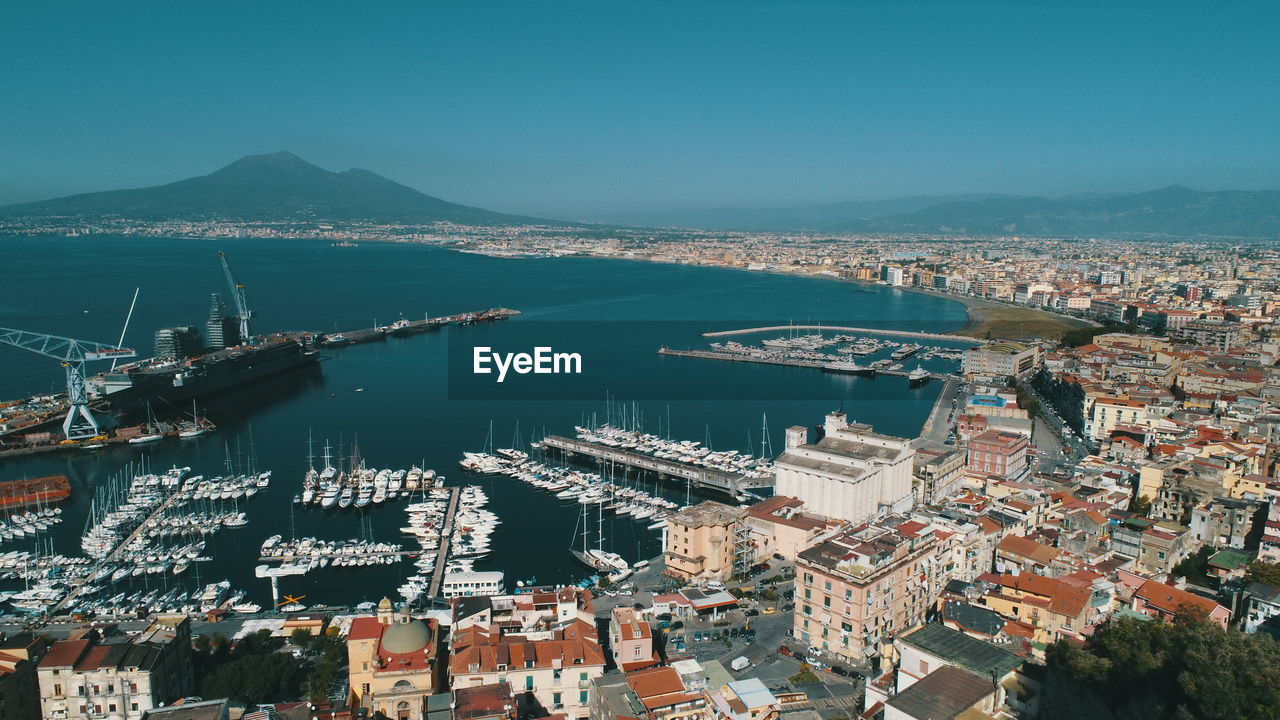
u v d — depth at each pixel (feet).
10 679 396.37
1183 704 316.81
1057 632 453.99
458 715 366.63
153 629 454.40
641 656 465.88
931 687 345.72
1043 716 353.72
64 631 451.53
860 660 483.51
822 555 505.66
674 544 643.86
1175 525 615.16
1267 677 303.48
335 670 472.03
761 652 501.15
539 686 428.15
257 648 513.45
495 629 457.68
